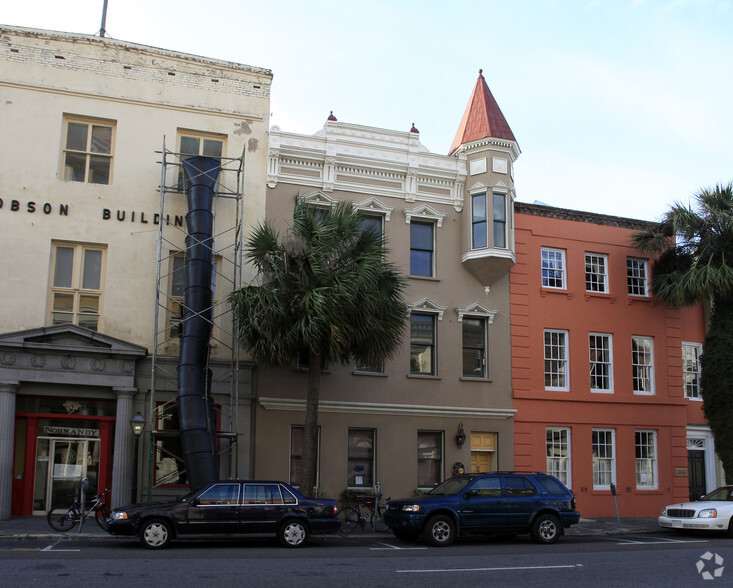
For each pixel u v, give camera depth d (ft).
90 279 69.00
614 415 84.48
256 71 76.95
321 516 52.34
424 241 80.89
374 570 40.75
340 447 72.95
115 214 69.87
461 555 48.55
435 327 78.84
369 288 61.87
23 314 65.82
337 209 66.33
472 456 78.54
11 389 62.08
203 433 61.98
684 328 92.58
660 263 88.79
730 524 62.34
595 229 88.02
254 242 63.87
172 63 74.38
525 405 80.64
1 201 66.90
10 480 61.31
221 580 36.27
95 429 66.59
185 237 68.95
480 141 81.51
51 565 39.75
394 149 79.97
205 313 66.64
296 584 35.78
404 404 75.41
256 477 69.21
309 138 77.05
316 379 64.69
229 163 74.23
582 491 81.25
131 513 48.60
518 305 82.48
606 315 86.63
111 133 72.13
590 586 36.88
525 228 84.69
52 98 70.13
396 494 73.82
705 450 91.45
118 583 34.65
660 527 70.33
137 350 65.36
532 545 56.13
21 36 70.23
